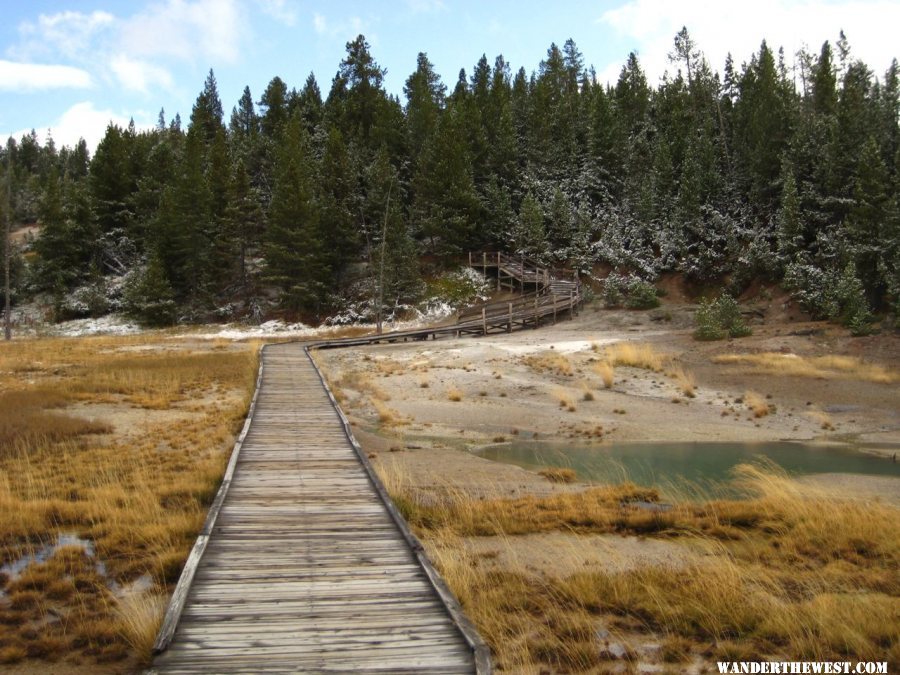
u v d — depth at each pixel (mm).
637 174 57031
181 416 17516
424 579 6219
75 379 22969
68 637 5656
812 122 50094
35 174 117938
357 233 52219
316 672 4484
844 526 9000
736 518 9695
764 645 5719
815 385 23156
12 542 8086
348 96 71562
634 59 73812
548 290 45906
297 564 6547
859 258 37344
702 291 46562
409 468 13234
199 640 4902
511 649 5512
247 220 53406
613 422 19312
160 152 66000
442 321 46031
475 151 58781
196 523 8469
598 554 8219
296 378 22562
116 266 59719
